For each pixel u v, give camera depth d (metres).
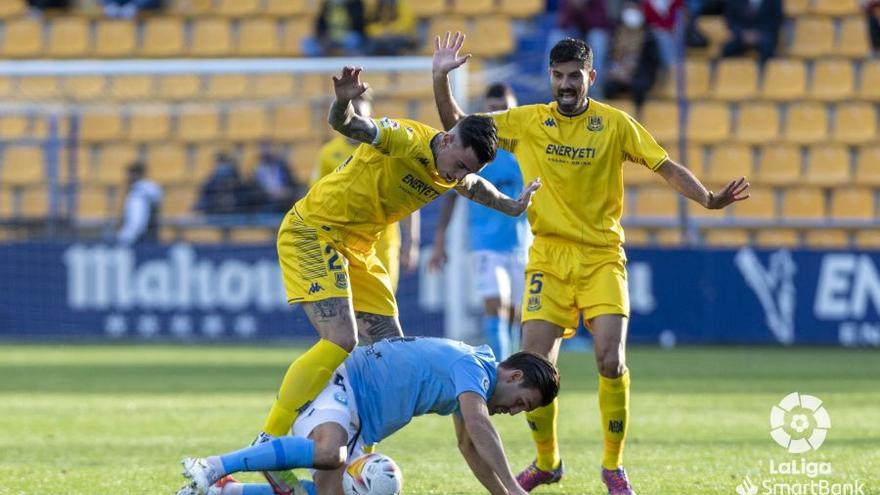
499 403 20.25
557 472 23.81
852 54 71.62
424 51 73.75
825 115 68.75
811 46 72.00
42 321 61.38
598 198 24.00
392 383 20.16
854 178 67.19
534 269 24.30
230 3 77.25
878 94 70.12
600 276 23.67
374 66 58.62
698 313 57.78
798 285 57.41
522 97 66.12
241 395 40.19
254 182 64.25
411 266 36.25
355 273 24.50
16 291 61.31
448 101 24.20
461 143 21.98
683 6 67.00
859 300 57.12
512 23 74.19
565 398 39.25
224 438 30.39
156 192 62.38
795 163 67.25
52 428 32.34
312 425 19.75
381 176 23.19
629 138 24.03
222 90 69.25
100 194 68.94
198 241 61.59
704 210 65.81
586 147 23.98
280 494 19.97
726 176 67.12
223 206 64.06
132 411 36.09
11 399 39.22
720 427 32.31
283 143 68.81
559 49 23.97
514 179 36.69
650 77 67.94
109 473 24.80
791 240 63.66
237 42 75.62
